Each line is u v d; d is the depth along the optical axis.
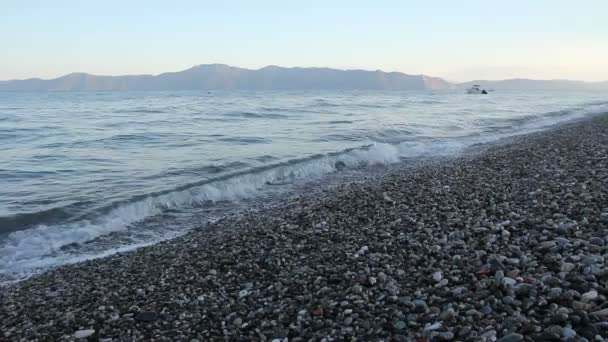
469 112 50.91
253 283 7.21
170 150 22.64
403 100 87.56
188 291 7.19
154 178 16.50
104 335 6.05
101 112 51.62
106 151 22.52
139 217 13.03
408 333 5.07
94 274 8.66
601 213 8.16
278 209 12.89
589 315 4.71
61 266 9.49
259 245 9.08
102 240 11.17
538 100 92.19
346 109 54.53
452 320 5.13
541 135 26.14
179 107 61.41
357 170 19.16
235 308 6.43
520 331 4.64
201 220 12.66
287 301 6.38
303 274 7.21
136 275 8.28
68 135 28.73
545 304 5.08
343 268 7.21
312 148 23.00
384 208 10.90
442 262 6.84
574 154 16.67
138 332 6.02
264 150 22.39
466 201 10.74
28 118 42.31
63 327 6.37
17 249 10.45
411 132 30.39
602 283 5.38
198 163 19.00
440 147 24.30
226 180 15.96
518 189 11.45
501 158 17.25
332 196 13.68
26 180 16.34
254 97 110.94
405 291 6.06
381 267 7.04
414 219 9.55
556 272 5.83
